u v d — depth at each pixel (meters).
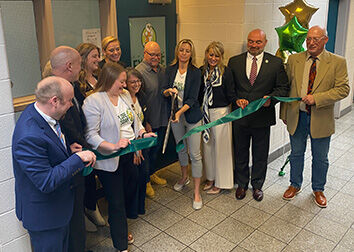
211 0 3.46
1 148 1.92
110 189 2.42
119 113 2.40
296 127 3.12
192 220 3.04
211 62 3.02
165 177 3.84
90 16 3.05
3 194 1.97
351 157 4.32
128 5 3.25
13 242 2.07
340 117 5.96
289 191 3.37
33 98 2.65
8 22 2.49
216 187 3.46
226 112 3.18
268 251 2.63
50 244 1.87
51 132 1.75
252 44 2.97
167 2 3.57
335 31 5.61
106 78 2.31
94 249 2.69
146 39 3.50
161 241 2.77
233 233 2.85
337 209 3.17
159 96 3.13
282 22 3.81
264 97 2.92
